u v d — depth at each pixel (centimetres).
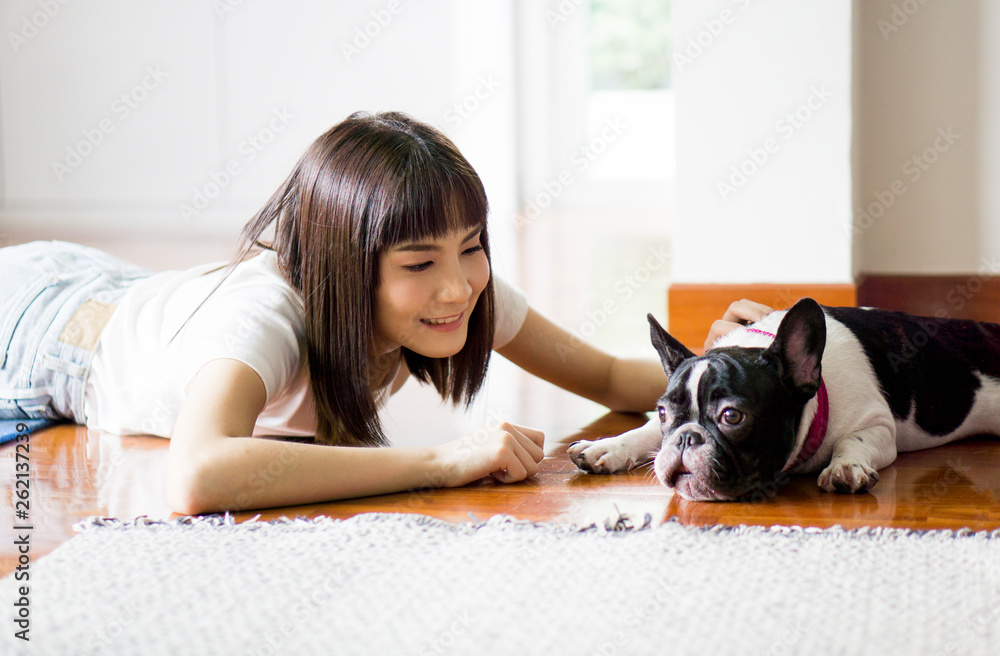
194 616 82
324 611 83
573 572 91
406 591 87
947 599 83
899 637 76
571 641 76
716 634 77
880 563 91
